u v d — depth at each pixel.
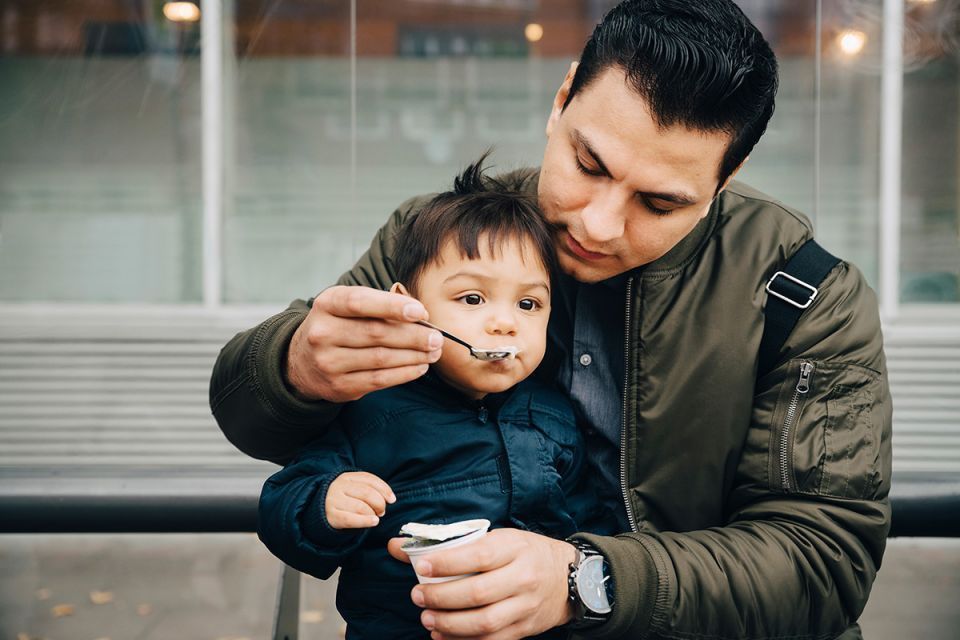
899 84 4.77
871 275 4.89
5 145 5.04
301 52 4.98
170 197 5.08
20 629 3.42
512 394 1.42
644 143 1.17
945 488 1.73
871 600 3.66
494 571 1.05
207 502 1.82
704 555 1.21
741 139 1.24
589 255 1.29
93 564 4.16
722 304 1.37
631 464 1.38
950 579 3.90
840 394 1.33
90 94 5.03
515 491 1.35
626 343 1.39
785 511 1.30
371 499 1.19
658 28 1.17
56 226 5.09
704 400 1.35
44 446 4.95
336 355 1.11
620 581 1.14
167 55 4.99
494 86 4.95
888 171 4.80
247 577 4.00
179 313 5.07
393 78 4.97
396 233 1.56
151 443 4.98
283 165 5.05
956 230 4.84
